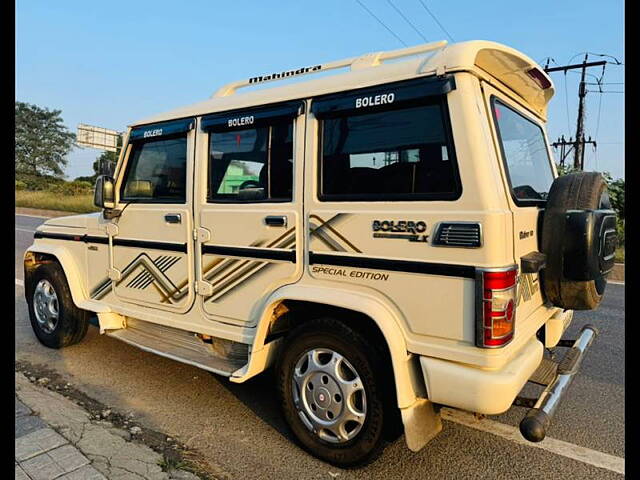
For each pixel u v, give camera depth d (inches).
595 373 170.9
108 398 148.1
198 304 141.2
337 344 109.2
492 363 90.0
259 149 127.0
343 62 128.0
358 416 107.3
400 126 102.5
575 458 116.3
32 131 2123.5
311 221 114.3
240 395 151.3
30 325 226.1
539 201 126.0
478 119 94.3
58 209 1023.0
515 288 93.1
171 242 147.3
